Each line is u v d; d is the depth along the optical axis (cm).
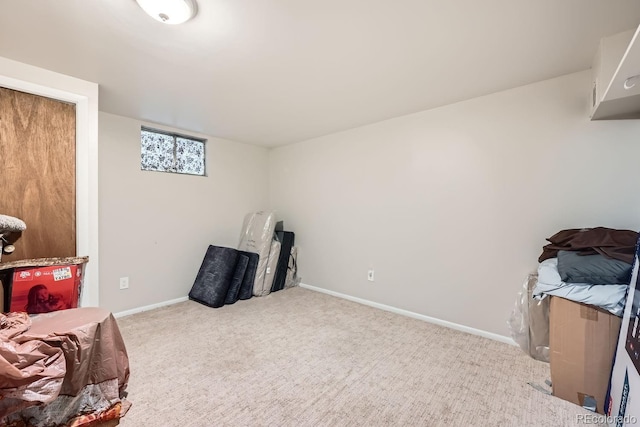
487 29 153
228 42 164
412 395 167
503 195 233
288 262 392
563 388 162
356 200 334
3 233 166
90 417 143
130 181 295
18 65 183
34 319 149
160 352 215
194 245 350
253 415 150
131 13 138
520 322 222
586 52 174
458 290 258
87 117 209
